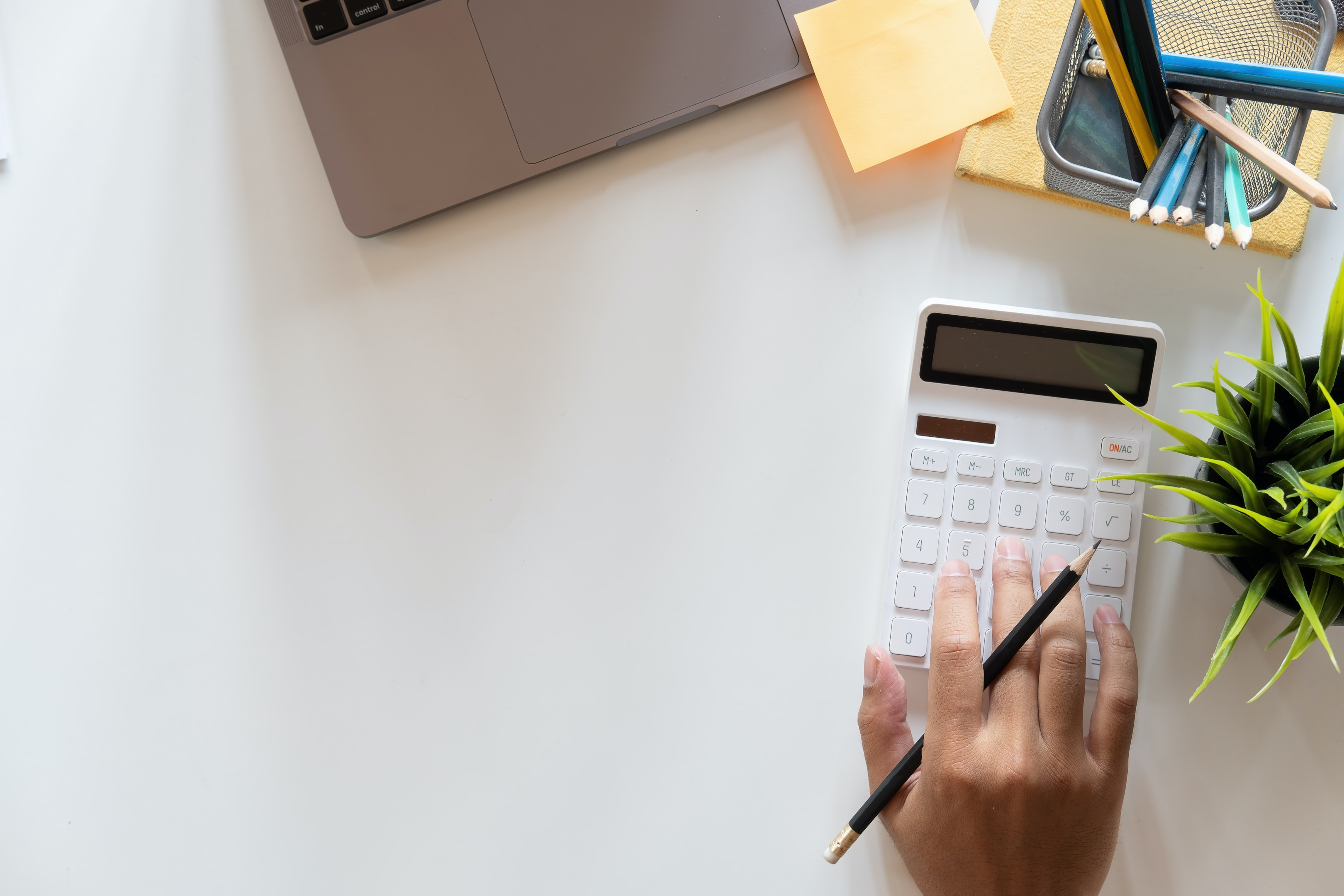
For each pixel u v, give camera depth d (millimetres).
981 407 482
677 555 519
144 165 532
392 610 527
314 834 529
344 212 509
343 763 529
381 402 527
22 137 536
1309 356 489
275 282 530
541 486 523
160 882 533
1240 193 409
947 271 512
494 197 522
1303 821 493
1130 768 501
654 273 521
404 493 527
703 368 519
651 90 502
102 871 535
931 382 482
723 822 517
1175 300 503
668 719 519
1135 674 458
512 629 523
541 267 522
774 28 497
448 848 525
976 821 438
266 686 531
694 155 518
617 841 521
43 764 537
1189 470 502
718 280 519
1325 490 351
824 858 511
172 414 534
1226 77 411
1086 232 505
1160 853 500
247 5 527
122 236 534
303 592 530
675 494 519
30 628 539
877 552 511
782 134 516
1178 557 498
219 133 530
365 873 527
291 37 490
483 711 524
